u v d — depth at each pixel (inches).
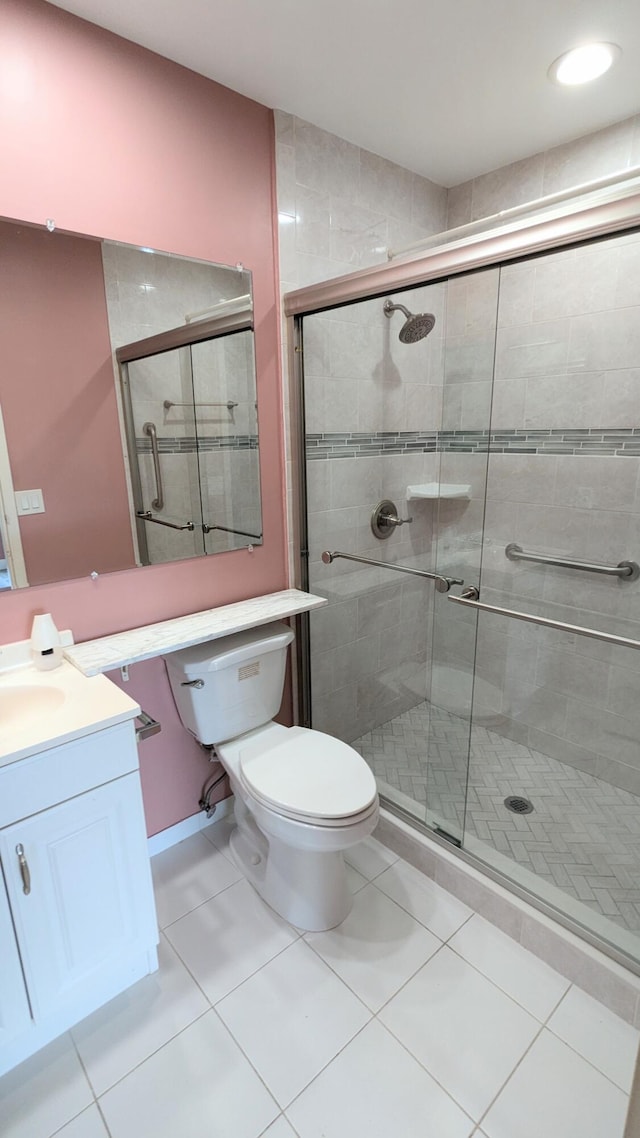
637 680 78.1
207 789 76.0
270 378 72.6
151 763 70.3
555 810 75.5
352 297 65.4
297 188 69.8
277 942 59.3
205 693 64.0
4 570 53.8
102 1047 49.3
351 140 74.5
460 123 70.6
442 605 90.1
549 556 84.5
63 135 50.9
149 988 54.4
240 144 63.8
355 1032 50.2
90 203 53.7
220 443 69.0
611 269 71.6
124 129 54.5
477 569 92.0
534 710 89.3
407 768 84.3
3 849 42.0
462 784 80.3
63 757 43.9
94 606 60.4
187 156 59.6
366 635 91.1
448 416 86.8
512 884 61.2
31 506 54.9
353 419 81.5
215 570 71.2
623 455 75.6
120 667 55.7
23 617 55.6
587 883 61.7
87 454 57.8
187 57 56.1
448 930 60.6
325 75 59.8
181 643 58.8
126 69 53.6
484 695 94.2
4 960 43.8
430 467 88.3
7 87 47.3
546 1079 46.4
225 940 59.6
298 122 68.3
